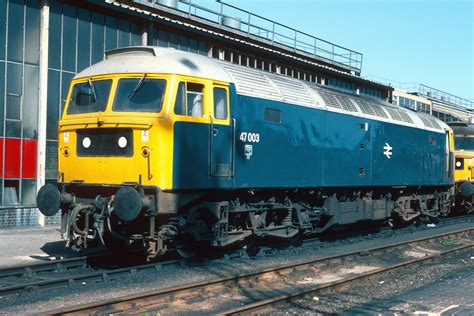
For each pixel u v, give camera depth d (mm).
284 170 12797
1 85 16578
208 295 8766
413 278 10703
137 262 11531
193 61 11008
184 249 11273
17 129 17016
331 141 14461
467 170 24016
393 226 19641
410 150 18469
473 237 17453
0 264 11156
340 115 14836
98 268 10883
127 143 10297
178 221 10617
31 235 15602
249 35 25062
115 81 10750
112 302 7629
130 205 9555
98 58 19000
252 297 8898
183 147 10344
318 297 8883
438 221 22016
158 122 10078
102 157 10500
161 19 20016
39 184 17531
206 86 10891
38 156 17531
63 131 11125
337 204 15141
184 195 10531
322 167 14109
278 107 12641
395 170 17516
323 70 28484
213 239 11211
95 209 10352
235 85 11523
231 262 11750
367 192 16875
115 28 19438
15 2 16844
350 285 9750
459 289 9602
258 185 12016
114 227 10242
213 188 10914
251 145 11836
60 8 17875
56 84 17891
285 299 8320
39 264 10211
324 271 11227
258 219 12586
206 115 10828
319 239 15461
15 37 16875
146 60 10805
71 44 18203
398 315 7801
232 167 11336
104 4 18328
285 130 12844
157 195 9977
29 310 7812
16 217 17000
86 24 18594
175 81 10414
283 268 10578
